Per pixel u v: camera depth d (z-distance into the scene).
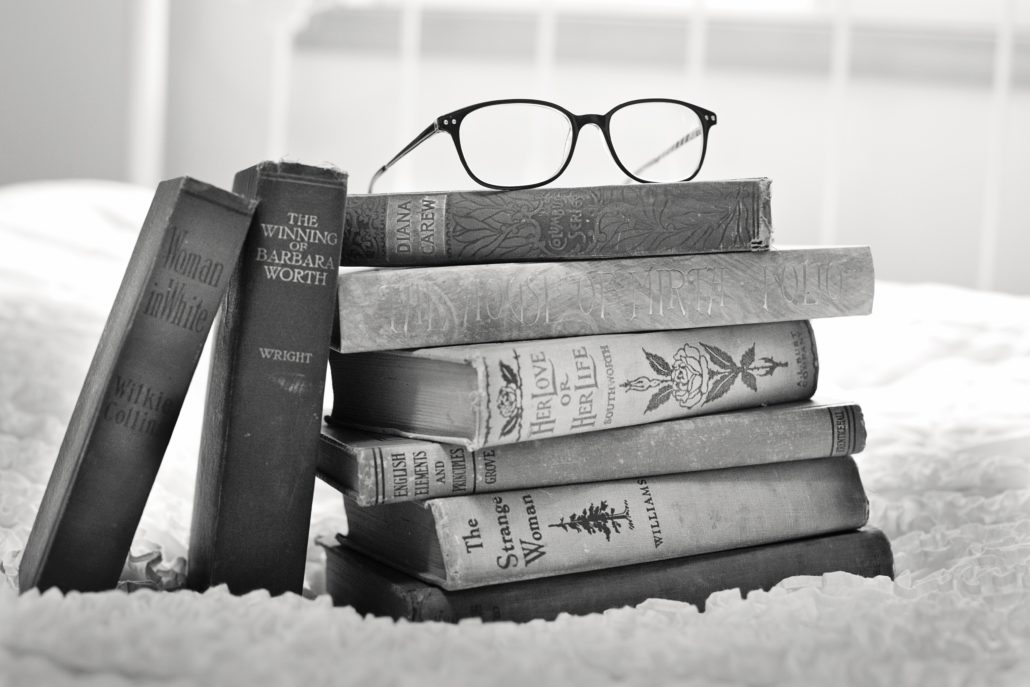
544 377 0.75
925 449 1.02
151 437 0.73
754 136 2.30
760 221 0.80
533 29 2.29
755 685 0.65
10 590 0.71
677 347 0.79
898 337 1.30
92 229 1.66
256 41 2.30
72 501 0.72
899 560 0.85
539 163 2.28
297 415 0.75
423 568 0.77
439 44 2.31
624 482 0.78
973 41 2.25
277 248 0.74
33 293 1.29
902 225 2.32
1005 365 1.23
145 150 2.30
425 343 0.76
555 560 0.76
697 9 2.20
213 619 0.67
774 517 0.81
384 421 0.78
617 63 2.29
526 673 0.64
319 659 0.64
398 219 0.77
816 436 0.81
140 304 0.72
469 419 0.74
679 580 0.78
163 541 0.85
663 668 0.65
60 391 1.06
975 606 0.71
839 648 0.67
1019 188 2.29
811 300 0.82
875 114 2.29
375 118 2.33
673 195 0.79
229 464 0.74
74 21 2.26
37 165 2.29
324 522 0.92
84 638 0.64
